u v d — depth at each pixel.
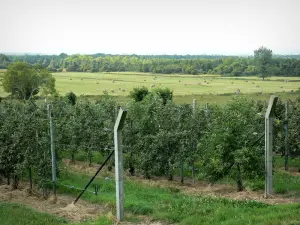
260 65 141.75
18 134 20.83
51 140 20.84
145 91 55.47
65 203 19.47
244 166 19.34
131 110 26.41
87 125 29.11
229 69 162.62
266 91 87.44
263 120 24.11
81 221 16.59
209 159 20.33
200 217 15.70
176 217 16.08
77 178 24.39
